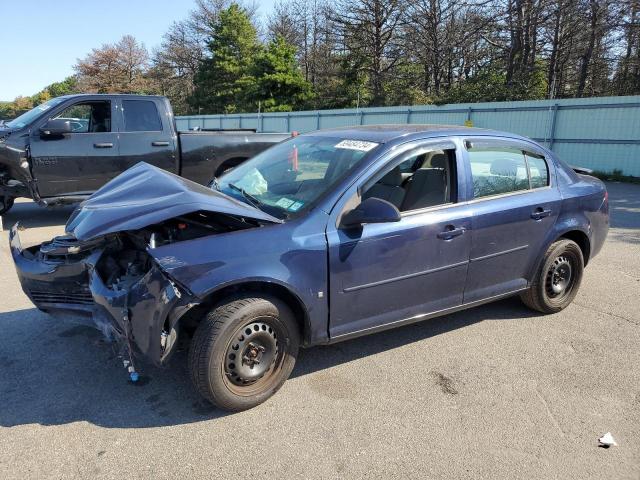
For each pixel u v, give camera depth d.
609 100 16.41
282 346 3.21
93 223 3.14
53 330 4.20
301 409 3.17
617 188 14.23
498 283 4.18
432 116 21.89
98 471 2.61
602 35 27.64
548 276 4.54
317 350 3.96
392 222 3.30
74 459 2.69
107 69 60.75
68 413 3.09
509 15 29.64
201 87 50.88
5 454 2.71
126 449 2.78
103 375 3.53
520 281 4.36
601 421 3.10
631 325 4.50
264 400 3.20
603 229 4.91
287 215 3.32
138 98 8.14
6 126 7.88
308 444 2.84
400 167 3.80
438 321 4.54
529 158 4.40
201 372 2.94
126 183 3.85
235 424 3.01
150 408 3.16
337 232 3.26
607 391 3.44
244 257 2.97
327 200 3.33
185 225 3.29
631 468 2.70
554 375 3.64
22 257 3.70
